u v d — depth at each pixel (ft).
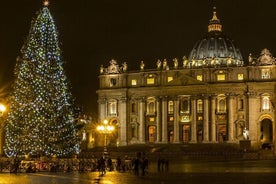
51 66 245.45
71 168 219.41
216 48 626.23
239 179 157.79
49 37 247.91
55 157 240.53
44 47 245.24
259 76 501.15
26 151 238.68
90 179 163.84
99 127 296.71
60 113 245.45
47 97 240.94
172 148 470.80
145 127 542.57
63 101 248.52
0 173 196.13
